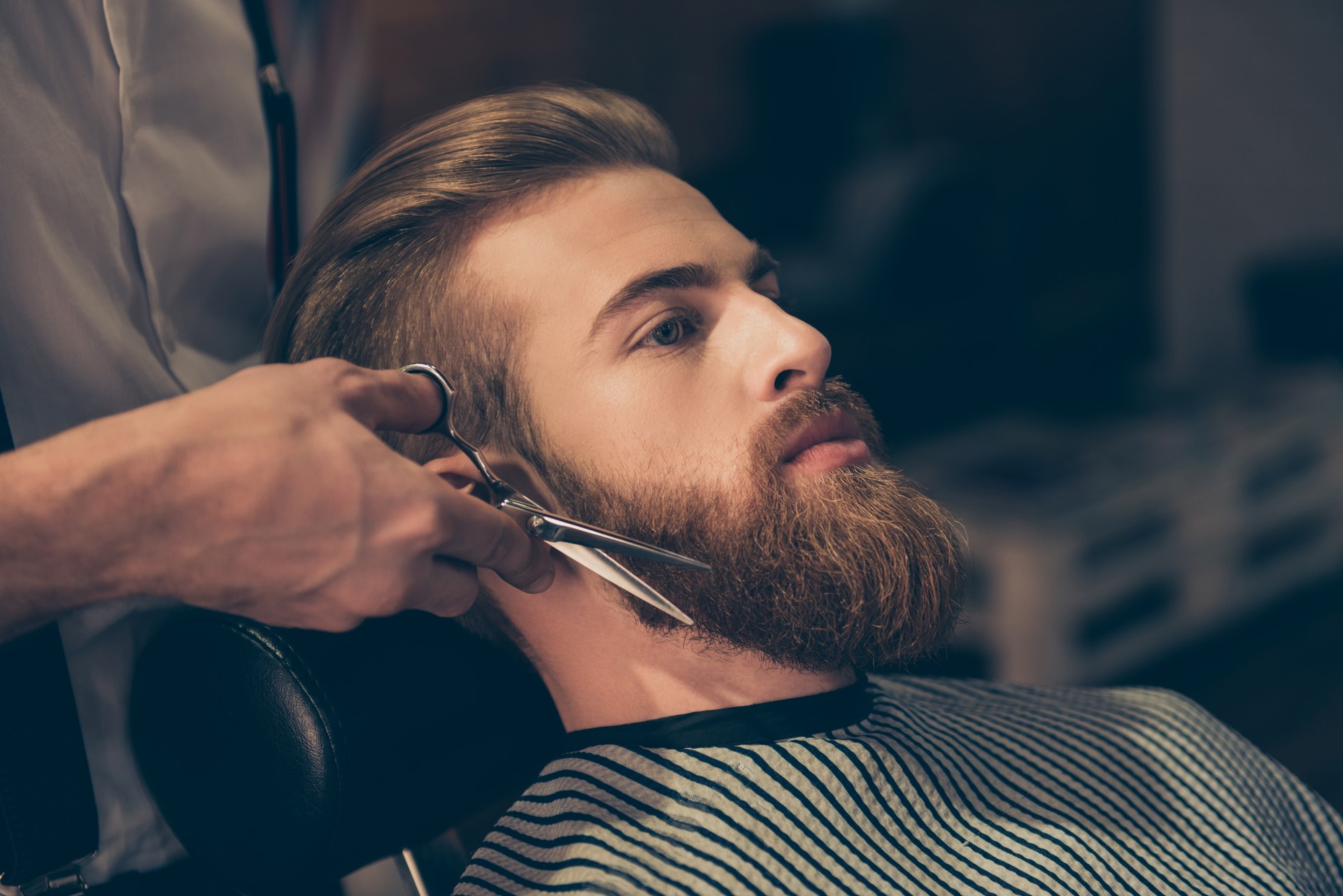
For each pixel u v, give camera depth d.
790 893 0.71
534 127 0.82
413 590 0.59
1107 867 0.79
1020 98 5.03
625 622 0.78
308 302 0.82
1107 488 2.41
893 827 0.76
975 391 3.89
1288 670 2.56
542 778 0.80
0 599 0.55
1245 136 3.87
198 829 0.72
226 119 0.86
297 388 0.57
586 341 0.77
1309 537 2.95
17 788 0.67
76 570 0.55
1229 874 0.82
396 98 3.79
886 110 4.31
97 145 0.75
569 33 4.13
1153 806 0.85
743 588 0.74
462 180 0.79
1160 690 0.96
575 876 0.71
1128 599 2.82
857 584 0.74
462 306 0.79
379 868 0.84
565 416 0.77
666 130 0.89
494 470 0.80
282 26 1.20
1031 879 0.76
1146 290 4.48
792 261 3.78
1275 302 3.41
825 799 0.75
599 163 0.82
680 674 0.79
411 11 3.75
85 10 0.73
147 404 0.80
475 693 0.77
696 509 0.75
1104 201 4.99
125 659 0.80
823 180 4.24
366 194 0.82
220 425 0.54
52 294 0.73
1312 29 3.67
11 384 0.74
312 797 0.67
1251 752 0.93
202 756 0.70
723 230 0.82
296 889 0.72
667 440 0.76
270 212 0.93
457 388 0.79
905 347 3.73
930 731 0.86
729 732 0.77
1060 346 4.43
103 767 0.80
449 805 0.75
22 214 0.71
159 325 0.82
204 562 0.55
